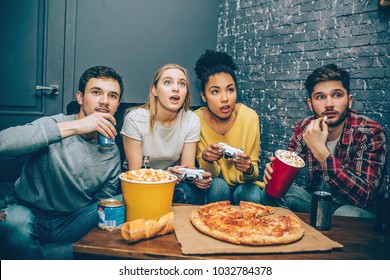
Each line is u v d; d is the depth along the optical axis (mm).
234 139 2111
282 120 2723
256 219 1301
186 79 1822
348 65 2318
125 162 2021
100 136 1384
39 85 2408
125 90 2693
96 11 2514
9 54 2314
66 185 1474
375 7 2184
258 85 2896
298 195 1816
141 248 1044
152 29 2777
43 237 1445
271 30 2775
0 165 2283
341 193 1636
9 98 2334
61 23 2412
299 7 2582
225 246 1060
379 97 2176
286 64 2678
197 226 1182
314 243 1114
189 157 1915
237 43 3043
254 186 1980
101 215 1185
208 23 3115
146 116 1832
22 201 1494
